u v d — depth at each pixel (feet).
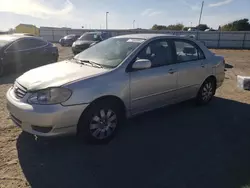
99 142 11.03
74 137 11.67
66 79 10.23
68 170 9.12
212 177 8.83
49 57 31.99
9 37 28.99
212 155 10.37
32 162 9.57
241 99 18.90
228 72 33.37
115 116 11.45
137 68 11.65
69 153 10.30
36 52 29.96
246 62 47.19
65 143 11.11
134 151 10.59
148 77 12.28
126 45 13.01
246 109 16.43
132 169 9.27
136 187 8.26
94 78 10.53
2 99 17.72
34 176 8.71
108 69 11.35
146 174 8.98
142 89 12.14
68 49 73.26
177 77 13.94
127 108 11.78
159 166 9.50
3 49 26.45
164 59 13.52
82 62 12.86
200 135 12.29
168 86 13.52
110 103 11.09
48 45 32.35
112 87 10.83
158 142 11.45
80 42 49.21
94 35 51.72
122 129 12.84
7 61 26.76
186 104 17.25
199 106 16.80
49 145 10.90
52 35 134.31
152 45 13.10
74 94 9.79
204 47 16.44
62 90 9.63
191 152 10.59
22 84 10.64
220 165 9.61
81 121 10.36
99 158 9.98
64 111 9.60
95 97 10.30
